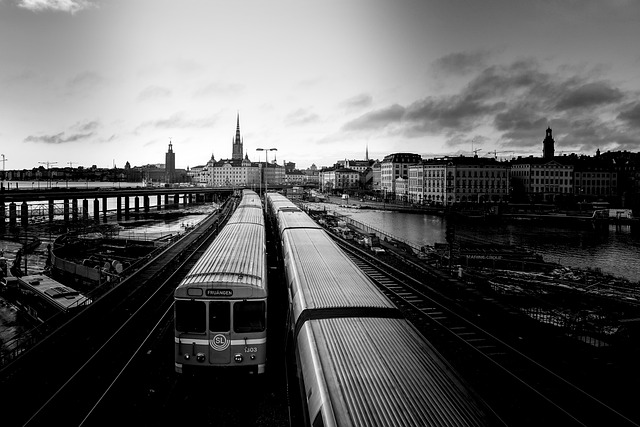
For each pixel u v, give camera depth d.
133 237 69.69
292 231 28.38
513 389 14.56
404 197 174.50
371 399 8.21
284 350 18.11
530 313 25.72
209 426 12.58
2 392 14.79
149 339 19.56
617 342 18.98
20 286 33.56
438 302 24.81
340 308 12.66
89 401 14.05
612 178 163.38
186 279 14.95
